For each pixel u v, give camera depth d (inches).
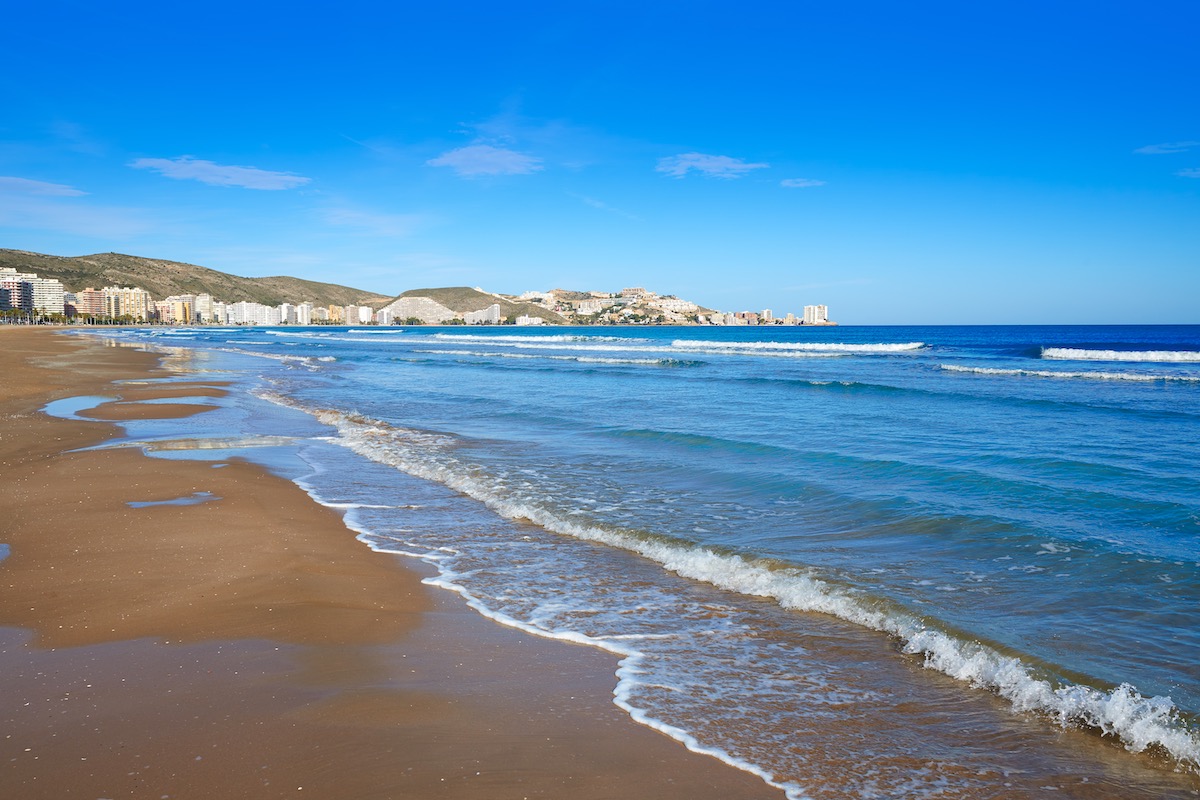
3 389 1032.2
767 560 315.9
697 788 155.7
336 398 1015.0
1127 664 216.4
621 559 330.6
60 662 209.3
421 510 416.8
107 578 281.7
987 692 205.8
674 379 1318.9
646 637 243.4
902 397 982.4
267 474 501.7
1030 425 712.4
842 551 331.3
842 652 232.7
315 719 178.9
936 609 260.2
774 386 1163.9
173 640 226.2
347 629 239.8
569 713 188.1
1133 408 838.5
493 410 869.8
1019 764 169.9
